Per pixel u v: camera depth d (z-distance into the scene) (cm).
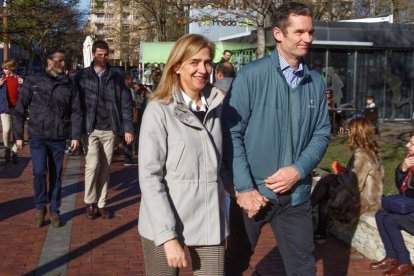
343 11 2884
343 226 634
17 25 2083
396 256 541
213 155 330
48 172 728
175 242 306
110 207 816
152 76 2450
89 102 715
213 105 337
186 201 323
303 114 369
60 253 602
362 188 605
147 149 319
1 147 1260
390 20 2336
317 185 640
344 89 2056
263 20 1433
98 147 730
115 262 578
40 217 700
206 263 332
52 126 679
